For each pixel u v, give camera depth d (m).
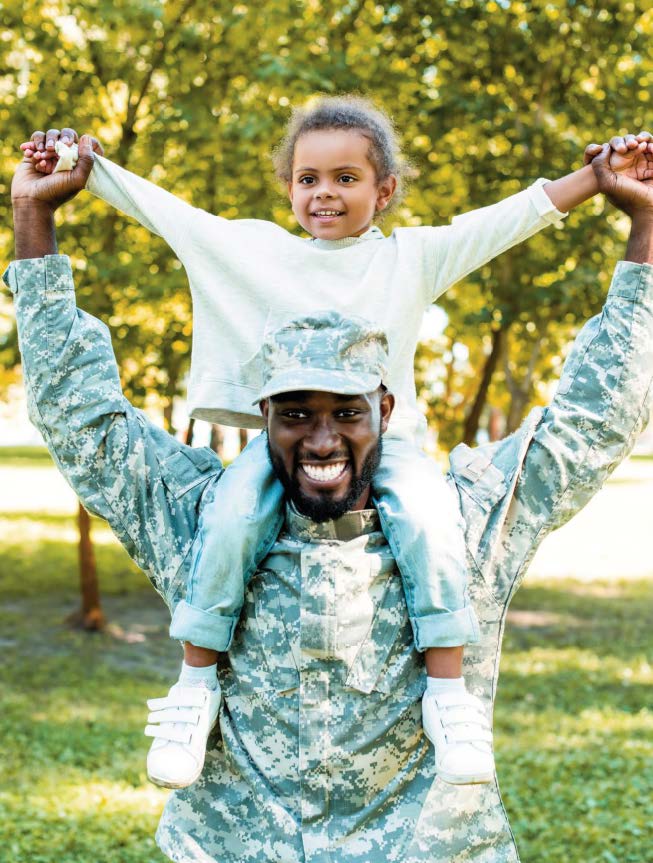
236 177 9.48
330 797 2.12
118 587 13.78
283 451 2.04
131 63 9.57
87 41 9.46
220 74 9.61
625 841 5.54
